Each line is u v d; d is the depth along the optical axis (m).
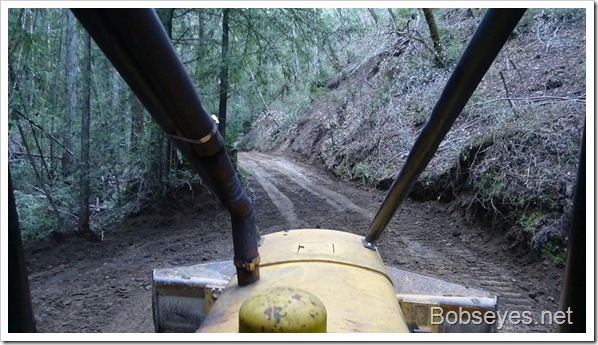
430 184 11.77
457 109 2.28
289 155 28.17
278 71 16.31
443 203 11.13
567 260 1.61
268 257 2.87
